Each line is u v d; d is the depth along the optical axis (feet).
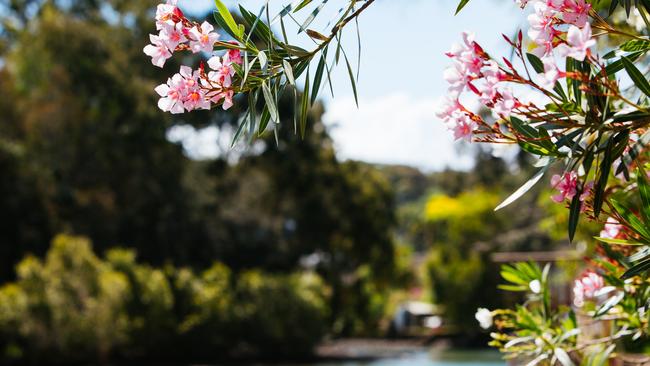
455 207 81.20
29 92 77.30
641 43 5.62
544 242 73.67
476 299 79.77
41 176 70.69
